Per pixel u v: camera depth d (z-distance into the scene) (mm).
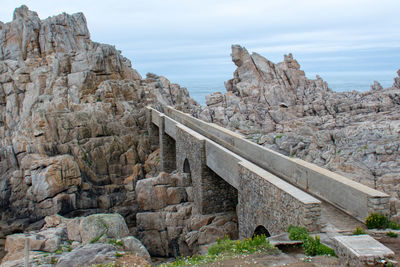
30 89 47344
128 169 43281
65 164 37938
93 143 42375
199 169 28391
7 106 48156
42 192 36781
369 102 44969
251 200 20219
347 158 30734
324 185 18781
